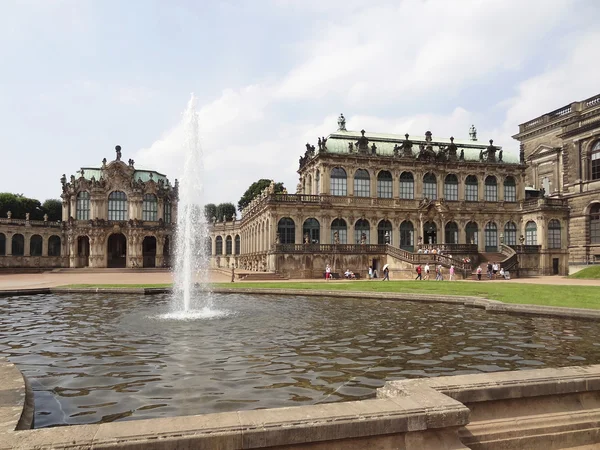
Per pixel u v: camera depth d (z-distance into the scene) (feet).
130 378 49.67
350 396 43.65
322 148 264.93
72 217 360.28
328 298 131.75
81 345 66.18
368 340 69.67
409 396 29.22
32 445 22.61
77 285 167.02
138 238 365.20
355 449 26.11
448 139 310.45
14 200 430.20
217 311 102.47
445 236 282.97
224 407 40.78
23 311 103.09
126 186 370.32
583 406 32.78
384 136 295.28
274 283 185.16
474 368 53.83
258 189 494.59
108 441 23.16
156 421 25.38
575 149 274.98
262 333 75.25
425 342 68.28
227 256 402.52
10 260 344.08
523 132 340.80
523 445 29.91
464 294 125.59
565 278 234.17
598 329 79.30
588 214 265.54
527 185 336.90
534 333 75.61
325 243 261.24
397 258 240.73
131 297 135.23
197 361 56.80
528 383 31.89
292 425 25.26
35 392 45.11
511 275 245.24
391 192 277.64
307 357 58.90
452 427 27.55
